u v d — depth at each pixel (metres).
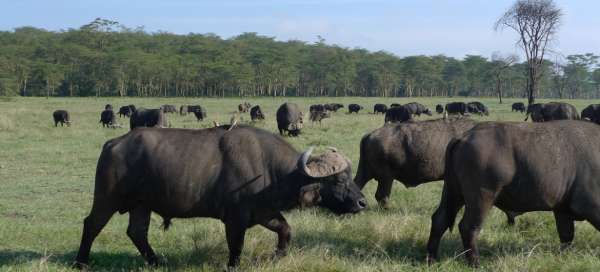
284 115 22.44
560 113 24.61
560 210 6.23
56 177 12.58
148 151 5.93
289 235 6.22
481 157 5.96
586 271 5.71
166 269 6.05
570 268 5.77
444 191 6.43
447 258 6.29
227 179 5.85
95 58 98.25
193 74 100.12
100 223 6.07
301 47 153.62
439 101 79.19
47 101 65.06
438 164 8.74
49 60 104.50
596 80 124.00
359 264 5.95
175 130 6.16
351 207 5.90
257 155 5.93
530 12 45.44
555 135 6.04
